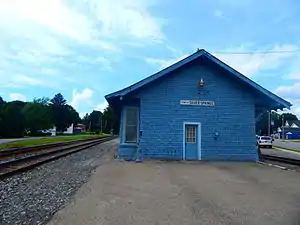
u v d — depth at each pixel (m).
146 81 17.95
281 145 53.09
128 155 19.09
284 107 18.66
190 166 15.28
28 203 7.75
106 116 115.25
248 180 11.36
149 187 9.73
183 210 7.12
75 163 16.98
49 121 91.19
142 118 18.53
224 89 19.00
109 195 8.57
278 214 6.89
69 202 7.78
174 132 18.55
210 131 18.70
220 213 6.91
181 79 18.84
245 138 18.83
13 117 63.19
